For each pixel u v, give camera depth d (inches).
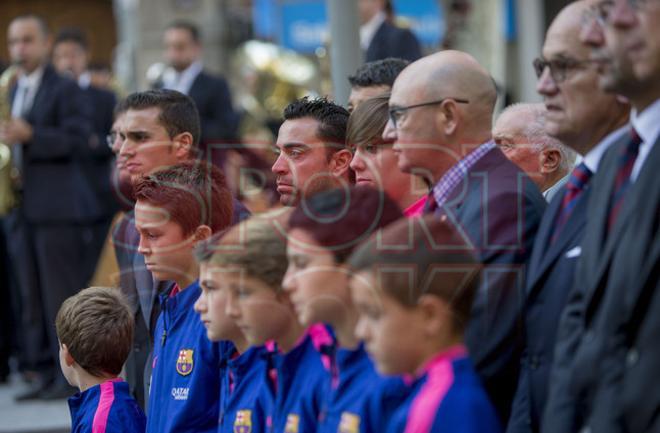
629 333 278.2
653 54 284.8
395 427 288.0
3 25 1825.8
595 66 318.7
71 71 1096.2
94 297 447.2
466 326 305.0
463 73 371.2
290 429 326.0
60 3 1840.6
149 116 514.0
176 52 953.5
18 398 816.9
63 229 817.5
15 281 861.8
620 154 298.5
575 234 322.3
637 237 277.4
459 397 279.6
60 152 815.7
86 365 441.1
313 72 1299.2
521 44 1250.0
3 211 819.4
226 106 960.9
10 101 829.8
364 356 307.3
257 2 1450.5
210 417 397.4
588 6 319.6
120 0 1764.3
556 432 293.1
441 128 370.3
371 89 477.4
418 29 1214.3
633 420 270.5
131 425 437.1
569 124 324.2
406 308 286.2
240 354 358.0
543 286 327.3
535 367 326.3
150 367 466.6
